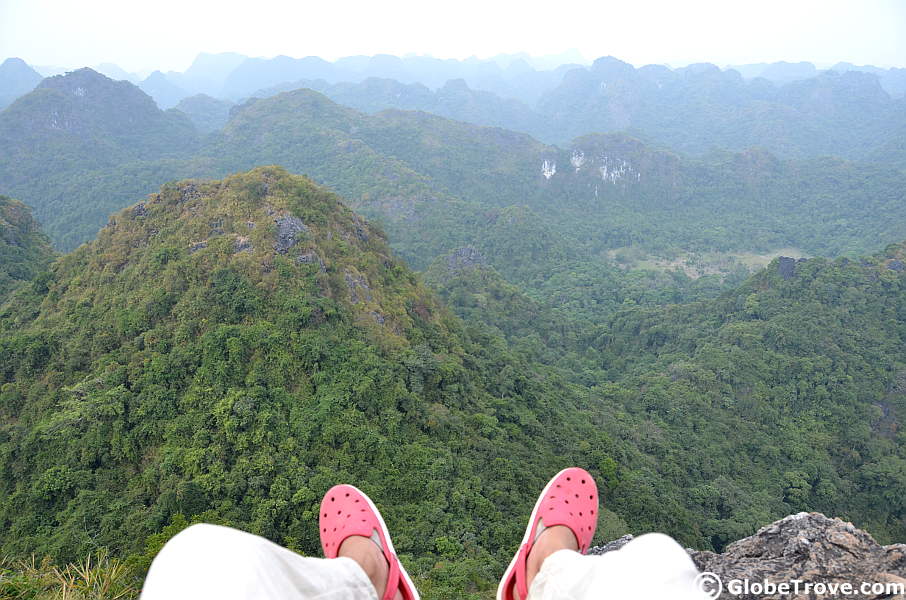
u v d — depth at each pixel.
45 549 15.96
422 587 13.54
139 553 15.48
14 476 18.69
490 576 14.73
